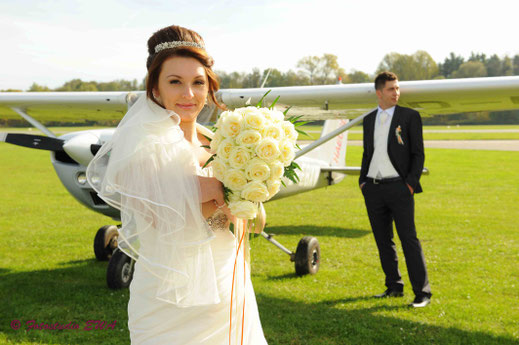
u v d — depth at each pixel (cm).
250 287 146
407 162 335
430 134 4212
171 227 116
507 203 873
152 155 115
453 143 3012
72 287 390
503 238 581
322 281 403
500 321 310
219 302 128
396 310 327
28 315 323
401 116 334
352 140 3606
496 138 3466
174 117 120
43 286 394
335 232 635
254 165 115
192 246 120
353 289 380
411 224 337
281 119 123
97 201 398
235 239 140
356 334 286
